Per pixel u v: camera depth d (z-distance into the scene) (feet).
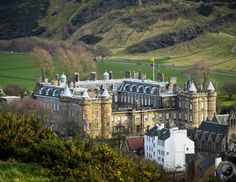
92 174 375.04
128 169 406.62
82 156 398.01
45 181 373.61
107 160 406.21
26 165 390.01
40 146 402.72
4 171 376.07
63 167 385.09
